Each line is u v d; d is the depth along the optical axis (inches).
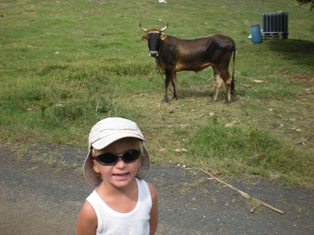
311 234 136.7
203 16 733.3
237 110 270.4
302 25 744.3
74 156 195.9
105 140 70.9
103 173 73.9
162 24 633.0
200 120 248.8
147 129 230.8
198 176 175.5
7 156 196.4
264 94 308.3
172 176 175.2
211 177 173.9
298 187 167.6
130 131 72.4
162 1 829.2
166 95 285.0
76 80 322.3
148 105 277.6
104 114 250.1
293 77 367.9
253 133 204.1
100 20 634.2
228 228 139.4
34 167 185.2
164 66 280.7
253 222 143.1
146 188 79.7
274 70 390.9
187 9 791.7
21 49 448.1
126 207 75.9
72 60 409.1
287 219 145.2
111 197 75.5
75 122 238.2
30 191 164.9
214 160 188.1
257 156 188.1
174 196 159.8
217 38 273.6
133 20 646.5
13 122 236.7
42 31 550.9
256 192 162.7
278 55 459.2
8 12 670.5
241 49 500.1
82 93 293.7
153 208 80.7
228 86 282.7
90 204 75.0
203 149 198.7
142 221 76.9
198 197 159.2
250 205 153.5
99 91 301.4
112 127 72.5
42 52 439.2
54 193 163.3
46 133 222.7
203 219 144.6
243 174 177.0
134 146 73.4
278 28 585.0
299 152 198.1
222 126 225.5
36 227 141.2
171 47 274.1
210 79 351.6
